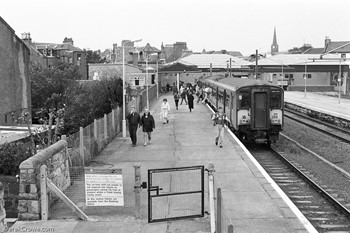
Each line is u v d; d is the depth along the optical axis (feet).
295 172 61.52
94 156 62.44
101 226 34.42
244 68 260.21
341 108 146.20
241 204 39.58
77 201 39.78
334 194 50.47
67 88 127.44
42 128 74.90
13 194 38.22
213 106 135.64
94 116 97.25
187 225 34.55
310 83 281.54
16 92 116.67
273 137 80.18
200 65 276.00
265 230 33.12
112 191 36.45
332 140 92.07
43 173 35.65
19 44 118.52
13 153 44.14
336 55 259.60
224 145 70.69
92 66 218.59
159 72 232.53
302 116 144.46
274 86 79.00
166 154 64.13
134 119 71.31
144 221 35.45
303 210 44.70
